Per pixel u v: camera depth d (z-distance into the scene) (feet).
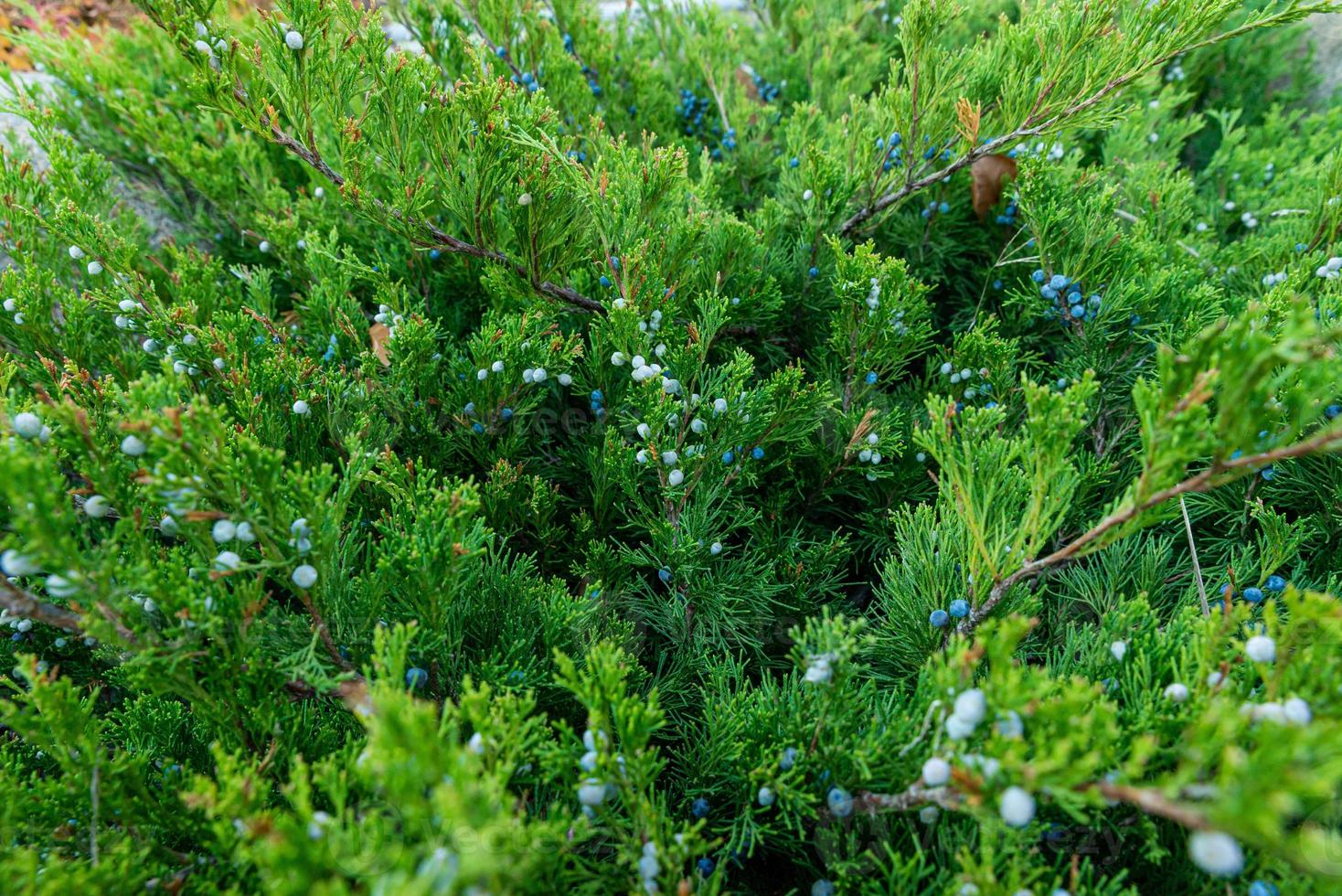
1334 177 1.67
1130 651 1.12
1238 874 1.00
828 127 1.93
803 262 1.76
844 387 1.60
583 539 1.49
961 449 1.27
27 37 2.08
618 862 1.03
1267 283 1.57
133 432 1.01
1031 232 1.71
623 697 1.02
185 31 1.41
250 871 1.01
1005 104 1.64
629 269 1.44
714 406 1.33
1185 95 2.15
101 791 1.05
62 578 0.98
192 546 1.13
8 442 1.04
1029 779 0.88
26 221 1.62
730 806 1.20
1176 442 0.95
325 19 1.44
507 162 1.47
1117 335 1.53
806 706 1.13
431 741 0.87
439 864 0.84
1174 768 0.99
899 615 1.29
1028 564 1.11
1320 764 0.83
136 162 2.18
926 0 1.57
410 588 1.14
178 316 1.44
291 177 2.22
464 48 1.66
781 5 2.79
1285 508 1.45
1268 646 0.95
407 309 1.58
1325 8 1.38
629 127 2.20
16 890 0.96
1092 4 1.49
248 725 1.10
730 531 1.41
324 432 1.52
